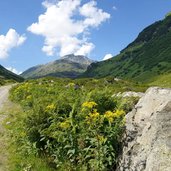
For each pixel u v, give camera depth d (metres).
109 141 10.95
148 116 10.77
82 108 12.91
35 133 13.86
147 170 9.22
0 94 48.00
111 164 10.57
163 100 10.66
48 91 28.06
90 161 10.85
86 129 11.59
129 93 18.16
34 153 13.39
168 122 9.68
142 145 10.11
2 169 12.71
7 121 20.92
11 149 14.93
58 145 12.56
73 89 18.91
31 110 14.99
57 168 12.25
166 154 8.98
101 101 14.00
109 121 11.25
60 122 13.16
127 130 11.02
